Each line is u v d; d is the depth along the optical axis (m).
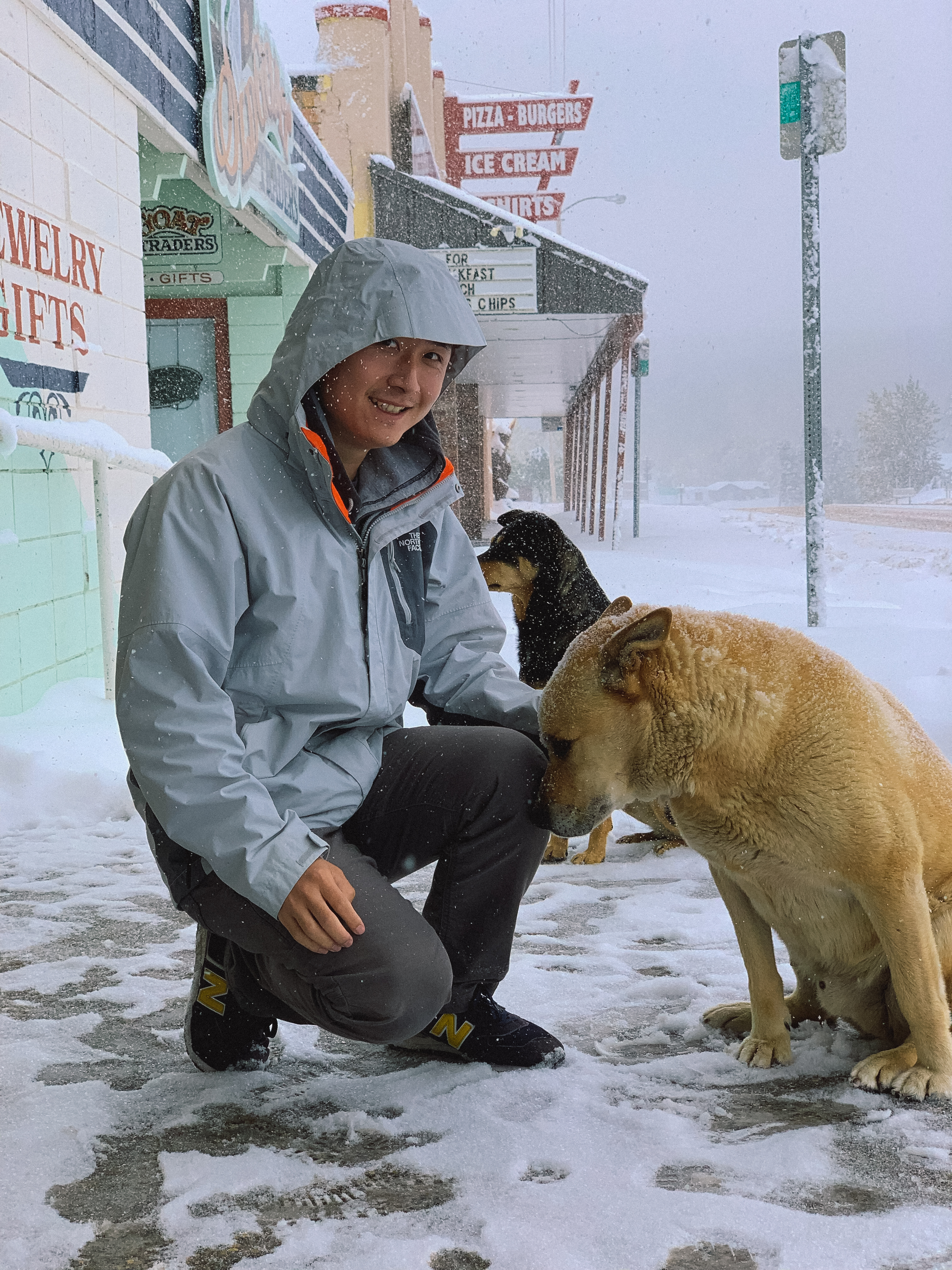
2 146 5.62
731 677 2.40
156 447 13.00
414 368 2.31
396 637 2.46
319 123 17.38
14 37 5.76
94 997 2.97
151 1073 2.47
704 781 2.42
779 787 2.34
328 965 2.06
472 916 2.46
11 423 4.79
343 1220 1.80
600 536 26.47
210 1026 2.43
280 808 2.23
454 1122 2.17
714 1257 1.66
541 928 3.64
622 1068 2.47
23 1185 1.93
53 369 6.25
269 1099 2.31
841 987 2.62
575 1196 1.85
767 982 2.54
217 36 9.03
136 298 7.69
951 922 2.50
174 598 2.08
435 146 29.09
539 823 2.46
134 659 2.08
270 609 2.20
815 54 10.67
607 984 3.06
